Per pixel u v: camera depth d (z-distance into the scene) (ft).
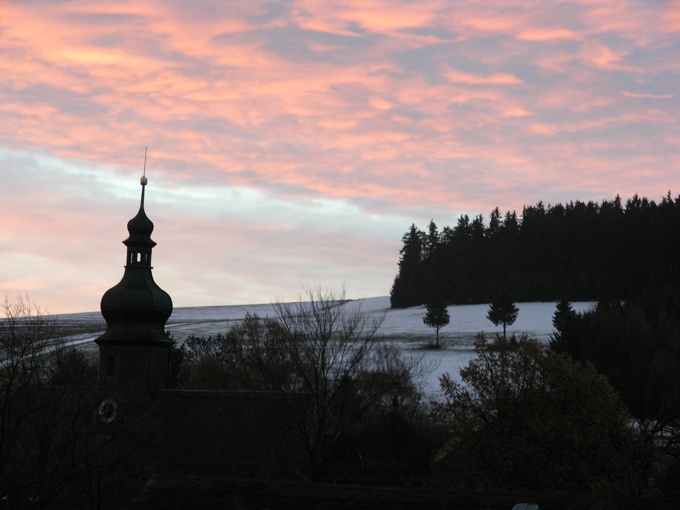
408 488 77.77
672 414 222.28
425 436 210.79
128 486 187.21
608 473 172.55
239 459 217.36
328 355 208.85
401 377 213.66
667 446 189.06
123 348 232.53
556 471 170.71
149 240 239.71
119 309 233.14
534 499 72.79
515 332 603.67
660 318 416.26
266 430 220.02
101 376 232.53
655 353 367.86
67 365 205.87
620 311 465.88
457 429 190.39
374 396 200.13
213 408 227.61
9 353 187.62
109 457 175.63
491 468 177.17
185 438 223.71
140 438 184.55
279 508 79.36
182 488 84.99
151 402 231.30
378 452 206.39
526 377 187.83
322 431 190.49
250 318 346.74
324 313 223.92
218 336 376.07
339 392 205.46
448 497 75.31
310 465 199.62
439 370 452.35
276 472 211.61
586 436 175.52
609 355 383.86
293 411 198.18
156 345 235.40
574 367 184.34
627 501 70.64
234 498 82.07
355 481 191.72
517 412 182.19
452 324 651.66
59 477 163.02
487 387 189.06
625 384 349.61
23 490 162.81
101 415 187.83
